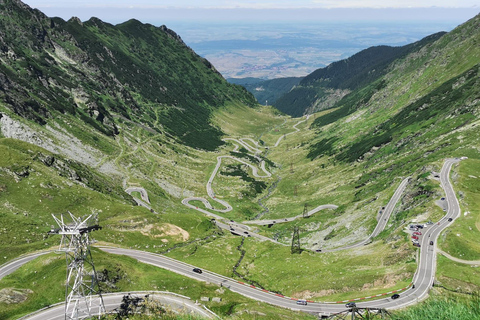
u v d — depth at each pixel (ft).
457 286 280.92
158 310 287.07
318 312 291.79
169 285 336.90
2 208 420.77
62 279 301.43
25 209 434.71
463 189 469.57
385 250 382.42
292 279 384.88
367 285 322.96
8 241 372.79
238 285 363.97
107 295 301.63
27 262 336.08
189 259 432.66
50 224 427.33
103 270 321.93
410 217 445.78
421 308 100.63
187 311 289.94
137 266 372.99
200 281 356.79
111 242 440.04
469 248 331.57
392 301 274.57
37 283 301.22
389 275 321.11
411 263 327.26
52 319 258.57
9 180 463.83
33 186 470.80
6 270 326.03
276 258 453.99
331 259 421.18
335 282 342.64
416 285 290.97
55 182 499.10
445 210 424.46
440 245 349.41
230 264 432.25
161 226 502.38
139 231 479.00
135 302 292.20
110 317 265.75
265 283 384.88
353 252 425.69
